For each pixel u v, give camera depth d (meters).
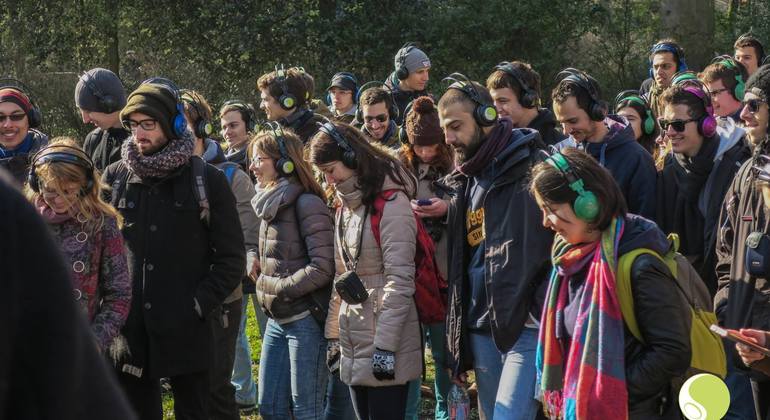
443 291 4.91
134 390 4.82
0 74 19.39
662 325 3.34
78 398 1.36
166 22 19.64
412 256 4.63
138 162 4.66
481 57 19.45
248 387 6.77
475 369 4.50
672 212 5.10
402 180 4.71
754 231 4.13
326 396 5.40
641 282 3.36
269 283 5.04
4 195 1.29
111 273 4.46
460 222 4.49
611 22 20.12
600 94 5.06
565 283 3.62
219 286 4.74
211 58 19.97
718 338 3.56
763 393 4.37
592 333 3.39
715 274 4.94
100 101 6.14
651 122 6.27
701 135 4.98
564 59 20.14
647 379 3.35
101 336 4.34
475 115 4.28
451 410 4.88
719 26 21.66
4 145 5.89
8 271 1.28
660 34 20.39
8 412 1.31
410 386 4.98
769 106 4.56
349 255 4.72
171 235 4.71
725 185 4.92
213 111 19.67
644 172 5.04
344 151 4.59
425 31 19.22
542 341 3.73
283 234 5.03
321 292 4.98
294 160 5.03
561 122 5.11
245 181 6.35
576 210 3.41
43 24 19.48
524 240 4.18
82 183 4.34
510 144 4.30
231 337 5.36
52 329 1.32
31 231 1.31
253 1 19.30
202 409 4.87
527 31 19.38
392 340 4.55
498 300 4.23
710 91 6.14
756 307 4.11
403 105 8.18
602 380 3.35
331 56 19.56
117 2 19.33
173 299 4.68
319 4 19.78
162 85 4.71
